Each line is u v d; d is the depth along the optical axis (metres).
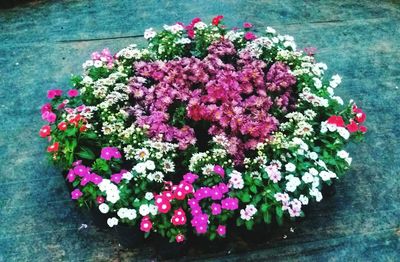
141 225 1.32
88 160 1.52
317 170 1.44
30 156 1.77
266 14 2.48
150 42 1.84
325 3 2.59
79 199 1.40
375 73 2.15
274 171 1.38
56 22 2.38
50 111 1.57
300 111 1.62
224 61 1.81
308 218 1.58
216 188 1.36
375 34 2.38
